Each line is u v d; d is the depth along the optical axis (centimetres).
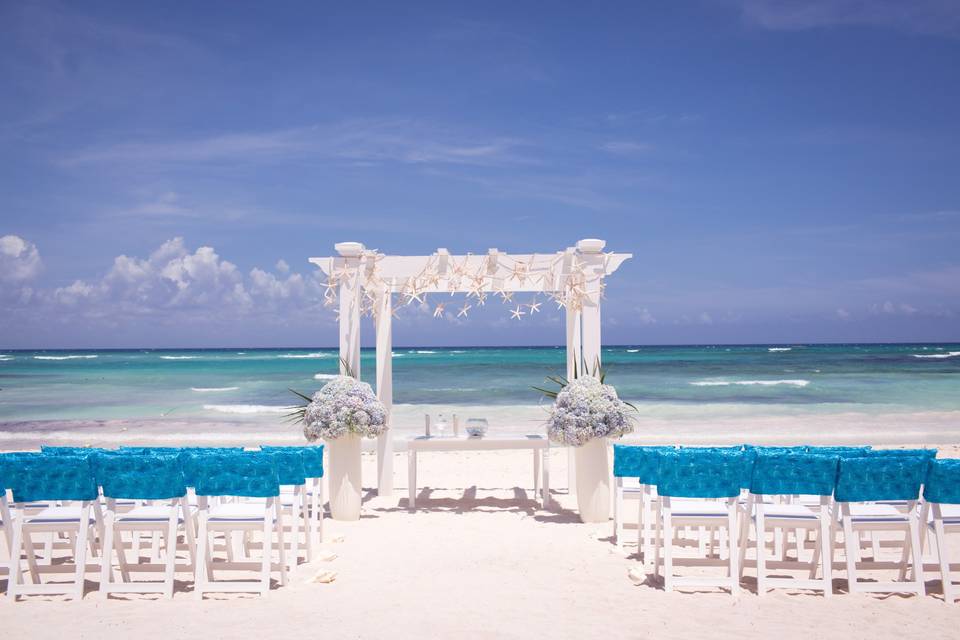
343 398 749
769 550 627
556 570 565
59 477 503
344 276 852
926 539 628
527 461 1183
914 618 457
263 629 441
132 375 3588
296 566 569
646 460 558
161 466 503
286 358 5341
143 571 555
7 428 1722
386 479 902
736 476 509
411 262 870
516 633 432
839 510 554
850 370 3644
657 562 543
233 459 507
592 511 741
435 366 4241
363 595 505
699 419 1780
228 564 539
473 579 541
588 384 745
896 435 1508
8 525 514
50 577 553
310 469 652
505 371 3809
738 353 6297
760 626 443
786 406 2059
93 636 431
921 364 4175
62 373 3800
